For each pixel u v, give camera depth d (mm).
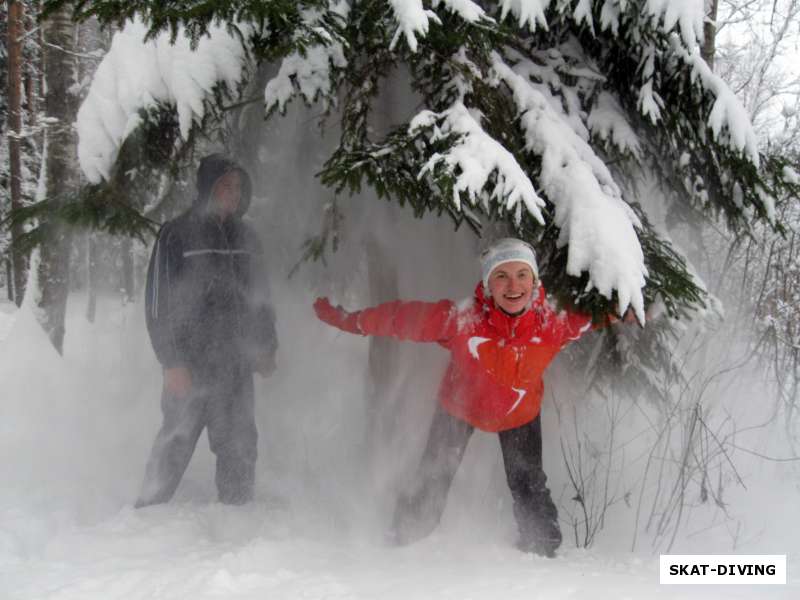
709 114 2994
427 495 2725
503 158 2457
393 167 2607
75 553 2428
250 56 3127
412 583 2135
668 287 2684
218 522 2846
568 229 2592
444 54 2725
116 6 2355
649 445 3461
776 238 3877
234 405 3119
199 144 3662
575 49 3189
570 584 2131
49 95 4891
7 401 4137
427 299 3518
